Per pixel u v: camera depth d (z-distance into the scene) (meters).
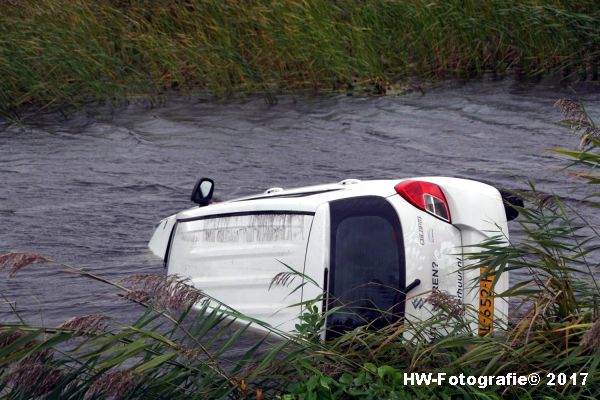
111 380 7.25
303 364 7.82
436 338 8.59
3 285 13.61
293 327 8.95
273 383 8.31
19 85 27.47
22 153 21.92
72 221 16.83
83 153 21.86
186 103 27.25
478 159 20.33
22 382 7.40
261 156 21.25
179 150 21.95
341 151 21.47
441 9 29.64
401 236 9.01
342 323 8.70
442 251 9.12
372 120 24.30
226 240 10.35
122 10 31.08
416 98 26.61
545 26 28.44
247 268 9.86
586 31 28.38
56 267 14.39
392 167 20.08
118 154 21.69
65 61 27.55
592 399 7.70
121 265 14.52
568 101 9.49
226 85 28.45
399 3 29.66
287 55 28.75
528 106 24.92
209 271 10.48
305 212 9.37
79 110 26.69
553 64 29.02
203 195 12.45
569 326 8.17
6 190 18.83
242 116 25.34
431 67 29.39
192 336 8.03
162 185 19.17
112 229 16.39
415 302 8.82
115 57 29.05
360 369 8.09
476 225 9.29
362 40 28.81
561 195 17.36
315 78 28.48
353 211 9.18
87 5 30.22
